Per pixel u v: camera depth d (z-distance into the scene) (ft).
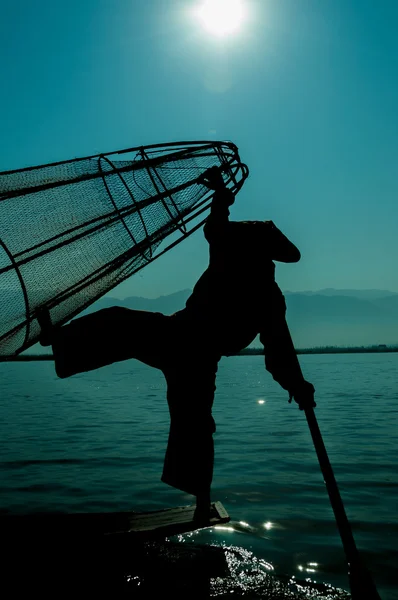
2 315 10.59
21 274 10.54
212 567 11.52
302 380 11.71
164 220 11.80
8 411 45.52
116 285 12.06
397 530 14.01
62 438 30.17
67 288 11.07
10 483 19.44
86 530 12.33
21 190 10.46
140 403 53.42
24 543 11.68
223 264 11.93
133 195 11.47
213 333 11.62
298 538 13.51
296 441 28.53
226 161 12.38
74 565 11.35
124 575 10.96
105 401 55.98
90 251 11.16
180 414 11.93
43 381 99.91
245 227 12.09
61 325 11.53
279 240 12.11
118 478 20.15
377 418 38.32
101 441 28.99
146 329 11.39
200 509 12.44
